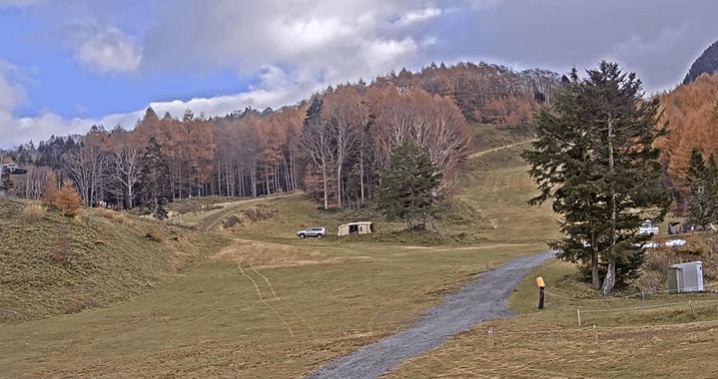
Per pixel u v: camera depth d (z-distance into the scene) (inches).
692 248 1654.8
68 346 1029.8
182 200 4389.8
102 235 1835.6
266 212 3531.0
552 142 1320.1
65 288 1440.7
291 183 5167.3
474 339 867.4
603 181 1225.4
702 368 538.6
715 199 1979.6
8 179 2235.5
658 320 847.7
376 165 4055.1
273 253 2082.9
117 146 4515.3
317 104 5191.9
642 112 1253.1
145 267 1752.0
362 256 2000.5
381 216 3314.5
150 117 5049.2
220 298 1488.7
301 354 853.2
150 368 832.9
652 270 1503.4
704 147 3083.2
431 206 2701.8
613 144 1257.4
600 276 1359.5
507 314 1093.8
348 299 1370.6
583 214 1302.9
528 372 632.4
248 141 4992.6
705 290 1245.1
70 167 4594.0
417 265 1754.4
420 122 3855.8
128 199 4547.2
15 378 824.9
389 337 948.6
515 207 3745.1
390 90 5841.5
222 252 2103.8
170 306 1408.7
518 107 7239.2
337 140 4114.2
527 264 1667.1
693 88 5260.8
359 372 727.1
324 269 1788.9
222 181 5482.3
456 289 1376.7
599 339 752.3
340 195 3969.0
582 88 1268.5
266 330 1091.3
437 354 784.9
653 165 1258.6
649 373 554.9
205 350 938.1
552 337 815.1
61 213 1876.2
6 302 1302.9
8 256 1503.4
